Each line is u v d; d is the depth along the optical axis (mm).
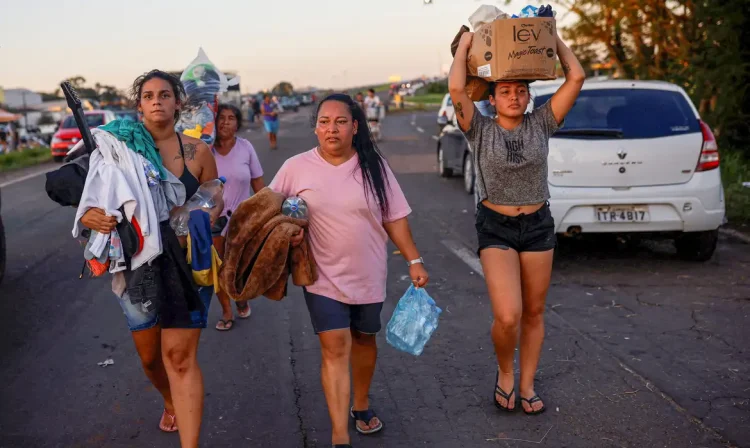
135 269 3320
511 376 4172
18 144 39188
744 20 11906
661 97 7035
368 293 3635
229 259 3445
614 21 14328
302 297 6594
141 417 4207
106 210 3150
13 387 4645
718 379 4531
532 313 4094
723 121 12180
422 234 9109
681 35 13125
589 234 6961
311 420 4125
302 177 3600
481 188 3980
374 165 3604
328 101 3543
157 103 3447
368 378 3906
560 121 3932
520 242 3959
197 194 3578
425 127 33750
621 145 6777
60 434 3998
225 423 4094
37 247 8938
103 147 3268
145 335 3602
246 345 5348
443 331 5527
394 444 3820
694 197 6797
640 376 4598
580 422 4004
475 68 3836
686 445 3719
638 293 6340
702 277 6801
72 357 5168
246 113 57781
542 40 3658
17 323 5941
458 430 3955
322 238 3562
